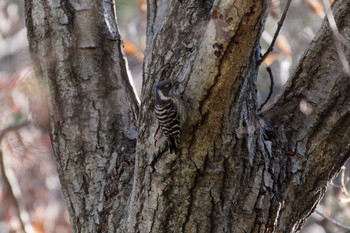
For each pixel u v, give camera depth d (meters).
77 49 11.18
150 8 10.84
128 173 10.80
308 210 10.66
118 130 11.07
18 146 19.00
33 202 21.95
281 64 19.39
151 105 9.58
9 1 23.23
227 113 9.16
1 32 22.69
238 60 8.85
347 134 10.38
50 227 21.75
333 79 10.34
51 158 21.48
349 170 17.69
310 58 10.52
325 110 10.36
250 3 8.58
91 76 11.16
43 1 11.22
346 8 10.29
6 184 17.52
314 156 10.39
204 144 9.32
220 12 8.74
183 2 10.05
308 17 21.14
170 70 9.64
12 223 17.92
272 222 10.10
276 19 17.61
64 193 11.16
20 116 18.80
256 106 9.83
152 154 9.57
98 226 10.70
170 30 9.95
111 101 11.16
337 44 8.73
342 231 16.70
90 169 10.94
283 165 10.26
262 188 9.99
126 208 10.54
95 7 11.36
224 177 9.59
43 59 11.17
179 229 9.80
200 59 9.00
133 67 19.03
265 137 10.27
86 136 11.01
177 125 9.05
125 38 21.28
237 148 9.51
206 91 9.03
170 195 9.66
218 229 9.80
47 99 11.16
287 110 10.54
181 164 9.47
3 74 20.36
